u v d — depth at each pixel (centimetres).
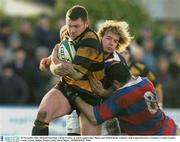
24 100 4588
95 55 2370
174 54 5156
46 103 2388
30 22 5162
